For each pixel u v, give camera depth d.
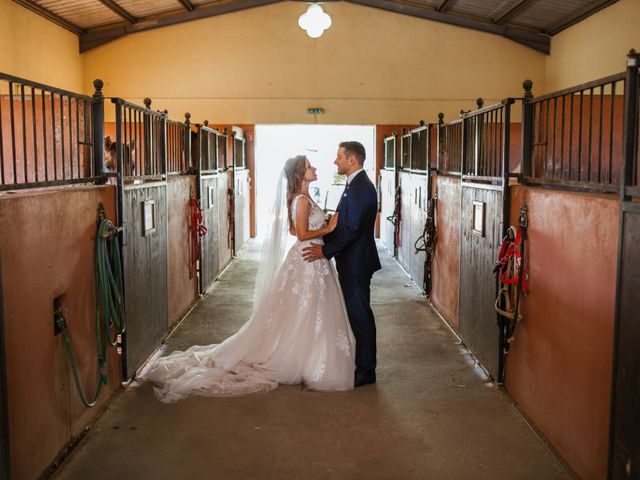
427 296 5.98
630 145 2.01
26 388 2.25
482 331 3.90
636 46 7.07
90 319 2.97
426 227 5.70
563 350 2.60
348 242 3.53
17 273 2.17
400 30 9.98
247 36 10.02
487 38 9.91
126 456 2.70
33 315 2.31
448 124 5.22
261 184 15.70
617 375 2.04
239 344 3.75
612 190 2.17
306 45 10.03
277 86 10.09
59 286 2.57
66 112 3.66
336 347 3.57
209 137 6.54
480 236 3.93
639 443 1.89
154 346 4.14
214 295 6.15
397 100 10.08
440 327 4.98
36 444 2.35
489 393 3.48
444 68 9.99
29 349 2.28
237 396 3.42
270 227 3.80
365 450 2.78
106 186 3.19
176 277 4.95
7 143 3.64
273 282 3.71
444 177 5.25
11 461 2.13
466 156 4.43
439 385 3.62
